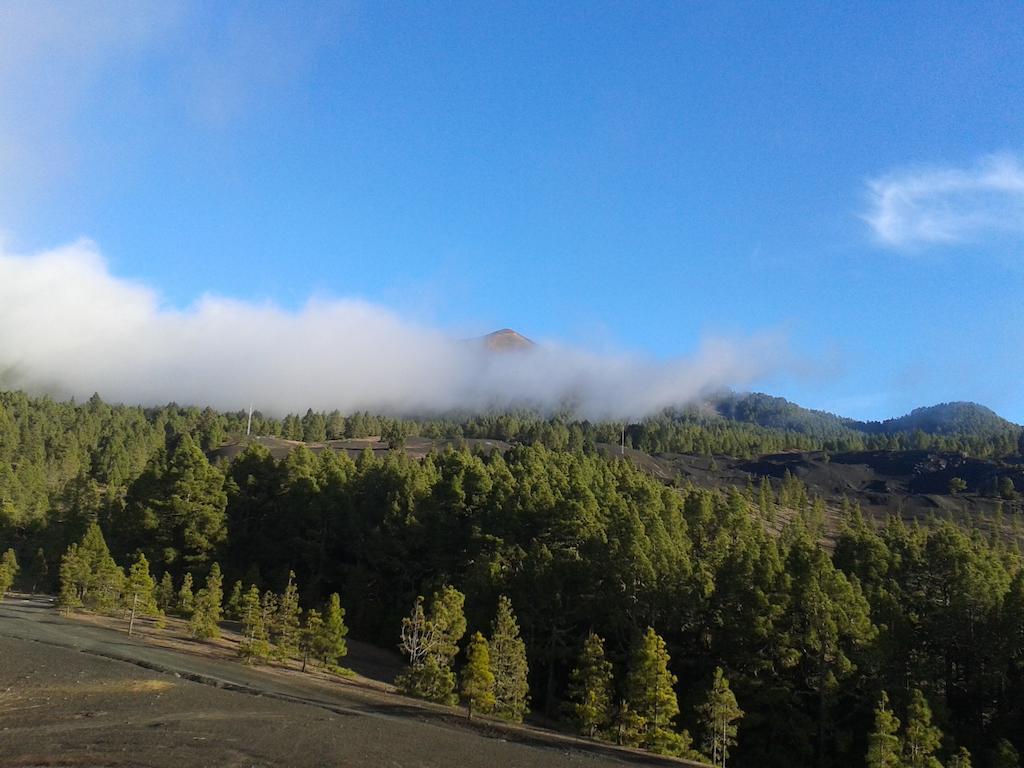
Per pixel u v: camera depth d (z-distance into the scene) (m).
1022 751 54.19
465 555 78.69
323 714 38.03
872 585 70.75
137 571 66.62
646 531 74.75
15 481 130.25
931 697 54.81
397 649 74.38
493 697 47.19
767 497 167.75
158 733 29.69
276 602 65.62
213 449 179.75
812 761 54.28
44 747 26.62
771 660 57.09
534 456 116.75
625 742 47.19
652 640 48.78
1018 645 57.47
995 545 125.00
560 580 67.50
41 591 92.38
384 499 90.56
